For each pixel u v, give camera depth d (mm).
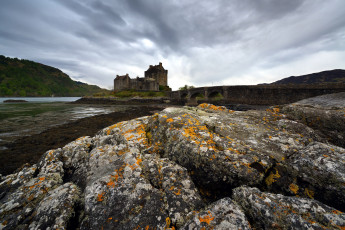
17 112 35469
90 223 2615
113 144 5340
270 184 3051
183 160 3768
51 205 2883
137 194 2982
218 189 3381
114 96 83688
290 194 2867
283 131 4312
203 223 2217
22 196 3273
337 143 4184
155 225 2518
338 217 2027
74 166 4719
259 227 2240
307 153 3178
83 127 19984
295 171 3027
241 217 2234
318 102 11211
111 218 2645
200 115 5684
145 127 5770
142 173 3512
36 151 12039
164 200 2898
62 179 4297
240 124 4781
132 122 6195
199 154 3518
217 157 3385
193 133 4258
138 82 96312
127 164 3709
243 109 35844
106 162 4094
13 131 18000
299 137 3957
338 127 4348
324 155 2980
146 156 4195
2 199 3381
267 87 37688
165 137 4633
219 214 2314
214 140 3943
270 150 3598
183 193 3002
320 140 4016
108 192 3002
